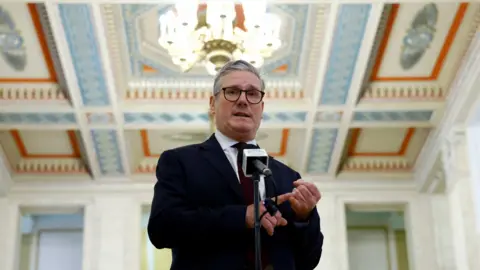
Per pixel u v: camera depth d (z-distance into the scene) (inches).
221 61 328.2
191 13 312.2
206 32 327.9
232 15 323.6
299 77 394.9
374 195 468.1
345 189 468.8
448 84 389.1
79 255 506.6
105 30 347.6
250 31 317.7
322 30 351.9
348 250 512.4
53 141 442.0
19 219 460.8
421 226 462.0
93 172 457.1
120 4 334.0
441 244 455.5
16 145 442.9
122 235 455.2
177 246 118.3
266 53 327.0
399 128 433.4
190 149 126.0
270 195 123.6
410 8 342.3
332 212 463.2
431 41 364.8
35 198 459.5
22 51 364.8
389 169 469.4
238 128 126.3
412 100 398.9
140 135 438.6
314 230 121.6
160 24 348.2
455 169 396.5
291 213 122.3
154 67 386.0
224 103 127.6
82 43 354.3
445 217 460.8
